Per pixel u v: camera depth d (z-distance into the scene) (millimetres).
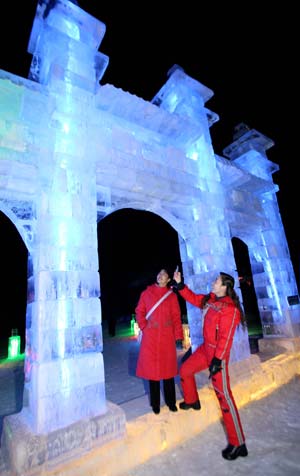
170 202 3732
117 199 3342
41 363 2059
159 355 2615
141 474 2076
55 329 2164
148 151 3543
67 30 2891
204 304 2732
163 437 2416
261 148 5836
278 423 2809
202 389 3109
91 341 2287
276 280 5152
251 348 5414
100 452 2053
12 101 2420
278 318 5043
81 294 2326
